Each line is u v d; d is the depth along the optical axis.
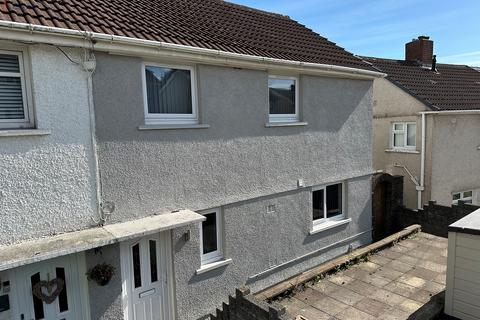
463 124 13.27
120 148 5.68
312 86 8.70
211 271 6.98
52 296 5.20
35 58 4.81
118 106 5.62
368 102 10.29
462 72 18.56
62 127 5.08
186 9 8.94
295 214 8.59
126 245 5.96
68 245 4.64
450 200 13.20
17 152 4.72
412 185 13.16
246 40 8.27
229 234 7.29
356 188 10.17
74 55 5.13
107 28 5.61
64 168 5.13
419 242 9.08
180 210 6.42
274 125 7.86
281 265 8.34
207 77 6.69
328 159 9.25
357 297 6.32
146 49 5.64
